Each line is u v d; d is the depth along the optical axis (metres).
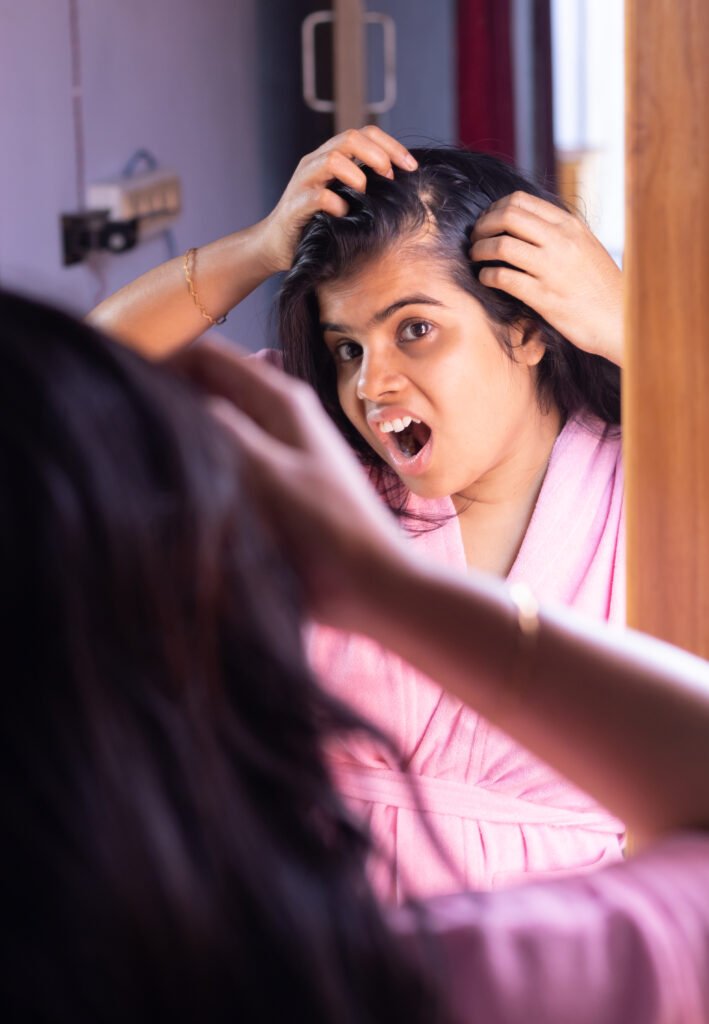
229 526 0.40
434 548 1.08
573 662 0.47
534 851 1.02
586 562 1.07
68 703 0.37
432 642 0.47
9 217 2.39
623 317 0.89
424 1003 0.42
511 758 1.02
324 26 3.81
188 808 0.38
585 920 0.45
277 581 0.43
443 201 1.01
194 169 3.22
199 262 1.16
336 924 0.40
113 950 0.36
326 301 1.01
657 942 0.45
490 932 0.44
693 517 0.89
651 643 0.49
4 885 0.36
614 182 4.02
